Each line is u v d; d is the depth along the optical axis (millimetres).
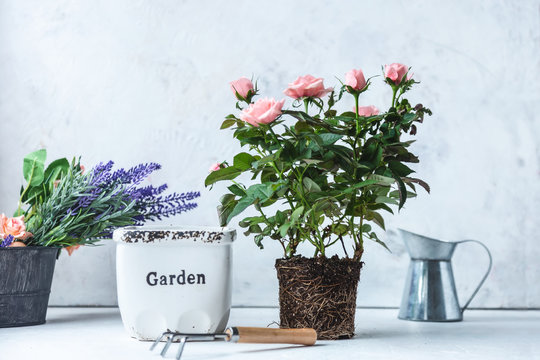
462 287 1571
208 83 1587
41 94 1589
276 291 1560
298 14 1588
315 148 1019
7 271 1188
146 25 1592
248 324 1267
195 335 921
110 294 1563
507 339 1102
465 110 1579
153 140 1581
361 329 1210
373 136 1049
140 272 1021
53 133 1587
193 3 1592
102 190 1289
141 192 1311
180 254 1021
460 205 1570
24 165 1340
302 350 979
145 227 1111
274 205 1554
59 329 1192
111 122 1584
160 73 1587
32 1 1598
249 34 1588
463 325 1275
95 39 1592
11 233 1188
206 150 1578
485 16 1588
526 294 1562
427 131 1579
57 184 1310
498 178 1571
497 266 1566
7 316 1195
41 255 1215
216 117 1583
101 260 1566
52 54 1594
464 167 1574
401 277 1565
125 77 1587
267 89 1582
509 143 1575
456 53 1586
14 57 1596
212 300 1027
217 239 1021
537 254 1565
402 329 1215
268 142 1025
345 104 1575
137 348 996
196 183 1574
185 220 1568
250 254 1562
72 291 1565
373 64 1582
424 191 1572
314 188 1012
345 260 1082
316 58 1582
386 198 1046
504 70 1582
